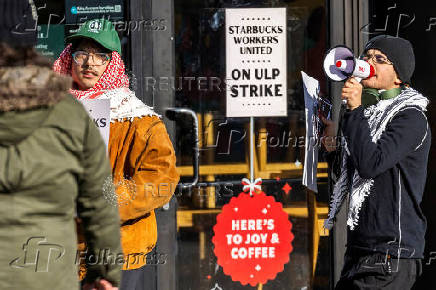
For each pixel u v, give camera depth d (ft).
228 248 38.11
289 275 38.47
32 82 17.81
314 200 37.91
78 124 18.67
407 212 28.55
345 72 29.76
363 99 30.30
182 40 36.65
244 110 37.50
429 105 36.37
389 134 28.45
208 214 37.81
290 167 38.01
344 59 30.01
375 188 28.81
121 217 27.07
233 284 38.32
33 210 17.94
